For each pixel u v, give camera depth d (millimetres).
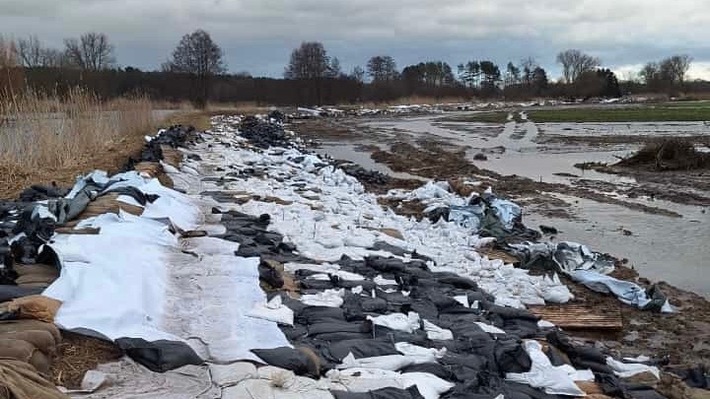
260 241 9312
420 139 36438
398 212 14648
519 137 36812
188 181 14883
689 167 21812
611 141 32750
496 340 6512
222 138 29547
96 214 8344
